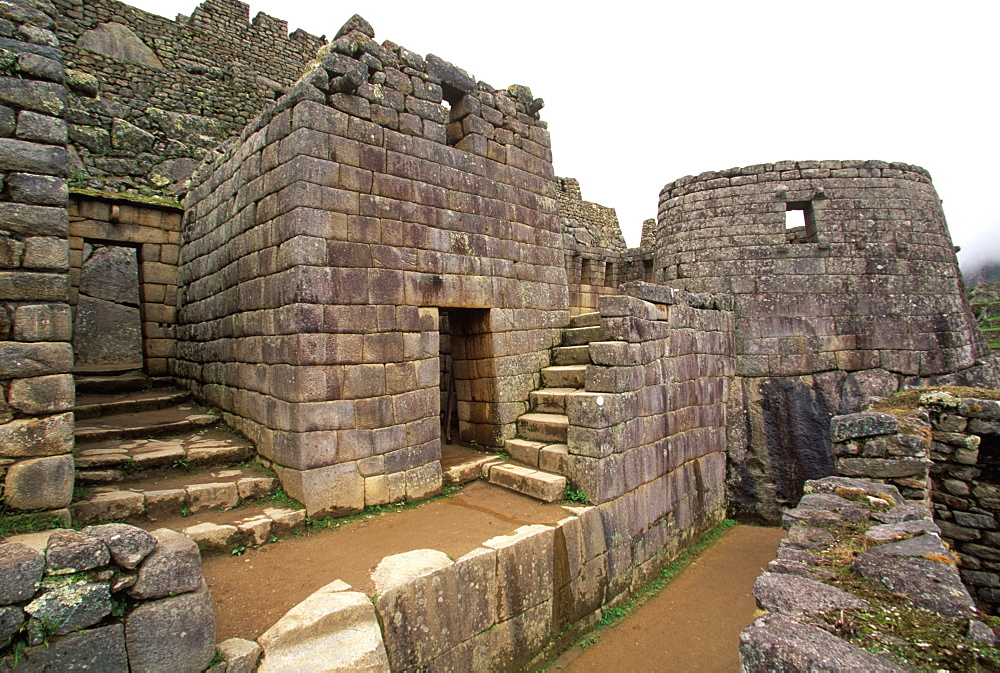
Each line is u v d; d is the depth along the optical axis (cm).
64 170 445
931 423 741
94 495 525
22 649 273
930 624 295
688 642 608
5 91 423
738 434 1090
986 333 1833
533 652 549
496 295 817
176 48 1302
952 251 1168
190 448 668
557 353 921
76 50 1122
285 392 604
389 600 426
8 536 379
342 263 625
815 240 1127
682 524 887
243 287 717
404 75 718
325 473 593
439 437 714
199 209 927
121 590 305
